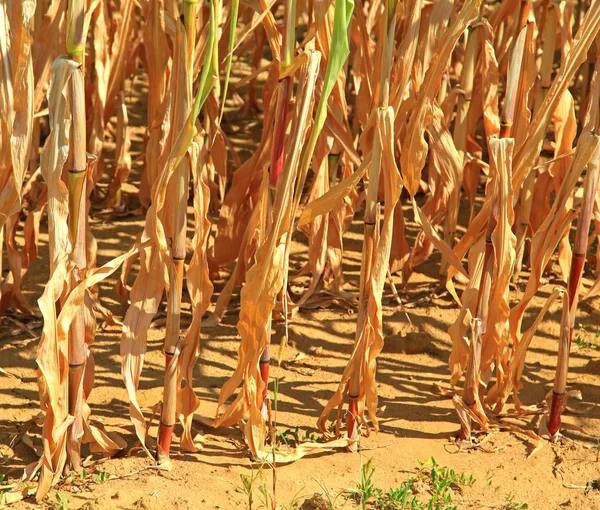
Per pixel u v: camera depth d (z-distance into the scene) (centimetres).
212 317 509
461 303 417
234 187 518
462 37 657
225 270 572
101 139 576
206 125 577
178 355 360
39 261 577
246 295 344
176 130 331
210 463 381
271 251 331
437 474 377
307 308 532
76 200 322
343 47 295
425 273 580
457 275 566
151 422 411
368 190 351
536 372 473
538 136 373
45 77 358
